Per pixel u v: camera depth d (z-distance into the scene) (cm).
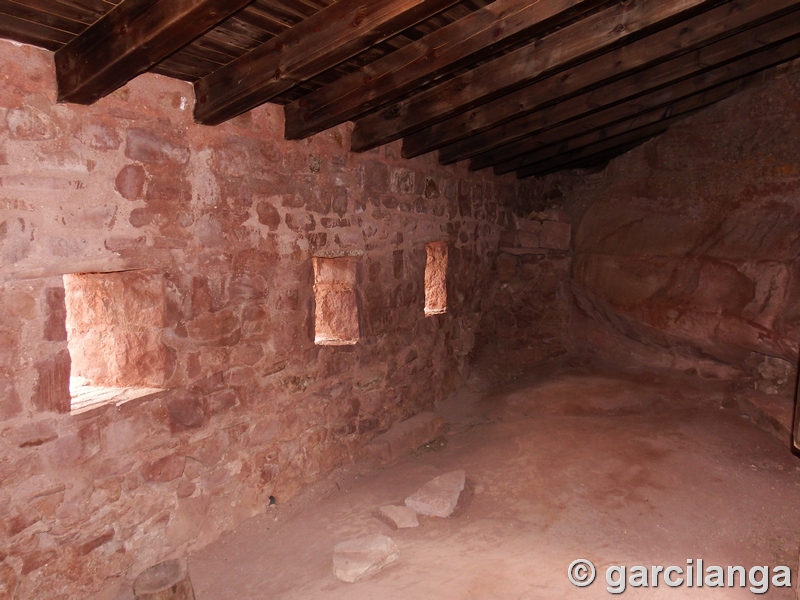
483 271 598
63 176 235
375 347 433
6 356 221
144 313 283
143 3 200
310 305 371
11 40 218
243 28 244
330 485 388
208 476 311
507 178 625
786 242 420
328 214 379
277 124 336
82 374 301
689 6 254
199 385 302
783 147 446
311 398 377
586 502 343
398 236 452
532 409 501
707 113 504
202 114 283
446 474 378
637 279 524
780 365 454
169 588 238
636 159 568
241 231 318
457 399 546
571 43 292
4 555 225
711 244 475
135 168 262
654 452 395
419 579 267
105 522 262
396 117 366
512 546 298
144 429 277
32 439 232
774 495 346
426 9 220
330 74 309
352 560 279
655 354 556
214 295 306
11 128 218
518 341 634
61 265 236
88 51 217
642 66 335
